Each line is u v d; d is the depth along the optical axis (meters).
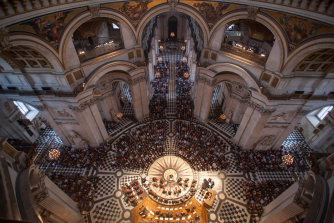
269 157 22.58
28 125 24.70
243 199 19.08
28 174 9.23
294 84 17.00
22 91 18.81
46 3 11.62
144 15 19.17
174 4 18.28
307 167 21.84
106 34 27.08
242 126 22.42
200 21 19.03
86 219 17.59
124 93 32.97
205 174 21.27
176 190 19.78
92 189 19.58
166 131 26.33
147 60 26.70
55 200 12.75
